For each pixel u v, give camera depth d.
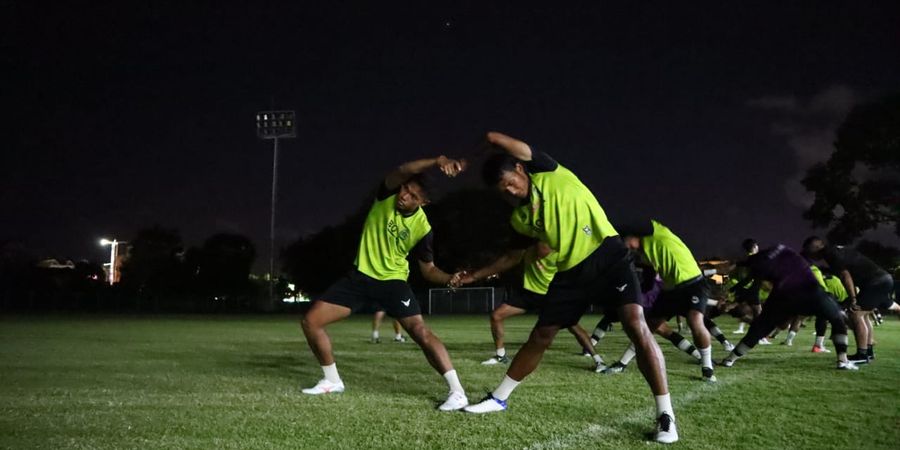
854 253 9.43
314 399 6.07
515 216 5.34
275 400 6.02
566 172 5.21
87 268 65.06
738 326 19.62
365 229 6.31
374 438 4.55
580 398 6.09
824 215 40.81
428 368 8.67
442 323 24.94
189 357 10.22
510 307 9.44
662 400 4.61
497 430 4.79
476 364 9.24
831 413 5.44
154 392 6.52
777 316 8.62
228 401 5.96
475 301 43.06
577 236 5.04
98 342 13.55
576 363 9.28
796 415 5.36
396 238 6.15
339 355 10.62
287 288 59.84
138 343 13.32
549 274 9.20
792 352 11.23
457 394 5.62
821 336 11.25
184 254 60.44
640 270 8.70
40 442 4.46
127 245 60.59
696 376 7.79
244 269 59.84
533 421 5.09
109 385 7.03
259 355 10.59
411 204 6.10
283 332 17.75
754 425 4.99
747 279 9.59
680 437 4.62
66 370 8.43
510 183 5.11
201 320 28.30
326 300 6.36
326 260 51.19
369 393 6.44
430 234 6.34
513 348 12.17
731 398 6.17
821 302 8.54
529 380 7.38
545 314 5.21
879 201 39.19
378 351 11.49
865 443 4.48
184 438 4.55
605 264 4.99
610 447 4.35
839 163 39.91
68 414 5.36
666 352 10.99
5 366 8.91
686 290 7.96
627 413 5.39
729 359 8.88
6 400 6.04
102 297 51.47
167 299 50.62
